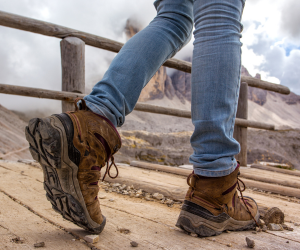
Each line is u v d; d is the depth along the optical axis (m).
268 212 0.93
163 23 0.89
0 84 2.12
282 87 3.94
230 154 0.76
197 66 0.79
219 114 0.75
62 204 0.64
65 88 2.45
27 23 2.20
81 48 2.43
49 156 0.56
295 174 2.72
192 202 0.77
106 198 1.29
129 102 0.79
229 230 0.84
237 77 0.78
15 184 1.40
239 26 0.81
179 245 0.68
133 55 0.81
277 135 53.06
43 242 0.62
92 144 0.63
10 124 55.91
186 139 52.66
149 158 43.44
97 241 0.68
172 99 103.56
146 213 1.02
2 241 0.63
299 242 0.76
